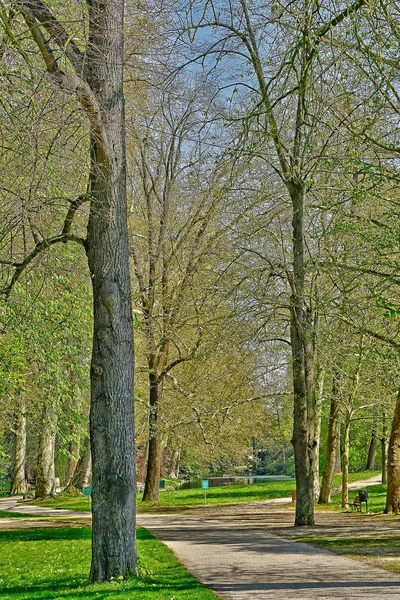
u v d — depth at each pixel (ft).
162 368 98.68
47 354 61.36
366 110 49.29
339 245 55.21
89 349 68.95
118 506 35.91
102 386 36.81
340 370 69.36
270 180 64.85
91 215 38.45
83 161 36.94
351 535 57.26
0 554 50.96
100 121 35.78
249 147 51.39
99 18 37.68
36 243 41.39
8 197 38.99
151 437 96.78
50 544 56.13
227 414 78.69
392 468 81.97
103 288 37.55
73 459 76.28
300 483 67.97
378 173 42.65
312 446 70.08
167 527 70.13
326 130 54.75
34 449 184.55
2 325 58.95
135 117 54.60
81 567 43.60
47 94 35.42
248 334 61.77
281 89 47.37
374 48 40.47
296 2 43.37
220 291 63.93
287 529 64.75
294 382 68.08
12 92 36.60
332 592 31.37
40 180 34.63
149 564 41.50
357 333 55.57
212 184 64.28
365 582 34.12
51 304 57.41
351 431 145.69
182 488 164.66
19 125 34.94
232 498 122.42
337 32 42.63
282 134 59.31
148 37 44.19
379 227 46.06
